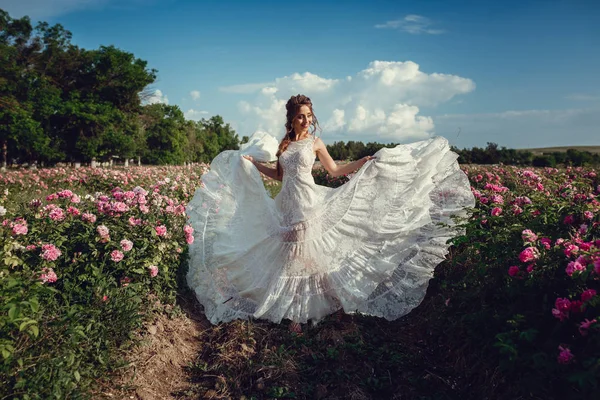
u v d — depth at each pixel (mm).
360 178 4758
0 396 2666
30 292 3189
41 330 3113
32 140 35688
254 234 4734
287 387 3510
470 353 3486
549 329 2855
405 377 3549
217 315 4555
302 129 4672
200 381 3625
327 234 4539
